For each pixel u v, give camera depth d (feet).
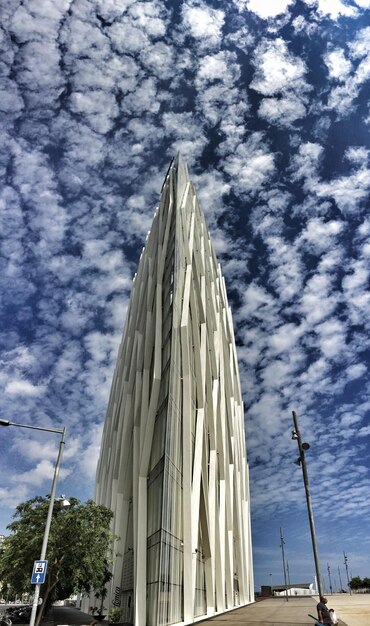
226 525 124.26
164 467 77.56
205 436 115.03
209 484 111.96
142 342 126.93
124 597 98.37
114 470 129.29
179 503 85.30
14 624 95.09
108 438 177.58
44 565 50.52
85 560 66.64
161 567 70.23
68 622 96.53
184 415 94.53
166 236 134.51
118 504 112.16
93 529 71.56
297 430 54.34
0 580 71.20
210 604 94.63
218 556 106.52
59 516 72.69
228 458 157.89
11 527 72.08
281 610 110.73
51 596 86.69
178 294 106.83
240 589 151.64
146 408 104.83
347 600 159.12
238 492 163.12
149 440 93.20
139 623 73.82
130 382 130.52
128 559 102.68
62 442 61.31
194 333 120.47
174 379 90.38
